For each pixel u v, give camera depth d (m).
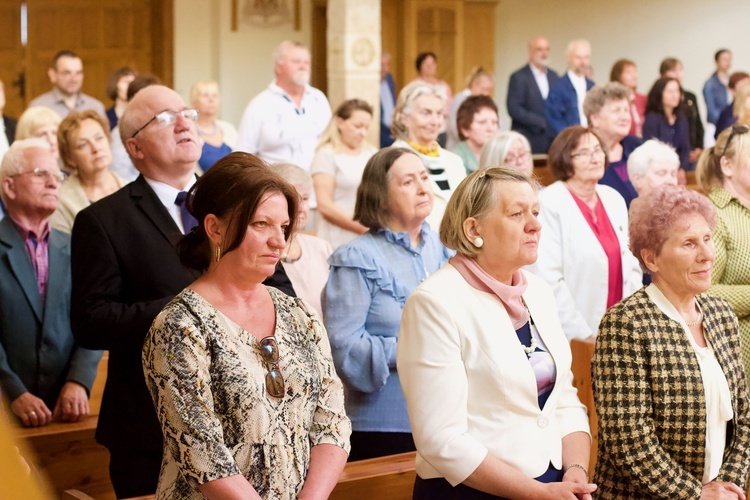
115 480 3.08
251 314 2.23
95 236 3.05
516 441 2.63
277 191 2.25
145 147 3.16
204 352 2.12
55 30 13.89
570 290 4.71
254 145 7.82
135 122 3.17
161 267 3.07
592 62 16.62
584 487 2.53
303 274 4.14
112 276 3.03
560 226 4.71
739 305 4.00
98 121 5.46
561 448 2.76
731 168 4.25
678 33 15.71
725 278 4.12
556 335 2.79
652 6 15.89
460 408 2.61
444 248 3.88
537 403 2.68
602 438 2.91
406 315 2.72
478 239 2.71
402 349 2.71
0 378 4.00
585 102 6.18
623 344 2.89
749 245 4.11
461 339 2.65
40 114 6.52
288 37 14.73
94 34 14.09
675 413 2.85
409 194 3.63
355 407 3.58
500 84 16.80
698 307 3.02
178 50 14.24
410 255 3.68
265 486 2.14
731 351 3.02
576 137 4.76
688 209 2.94
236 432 2.13
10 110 13.86
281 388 2.20
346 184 6.06
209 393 2.11
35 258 4.17
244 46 14.50
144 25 14.28
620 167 6.15
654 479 2.79
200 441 2.07
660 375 2.86
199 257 2.33
